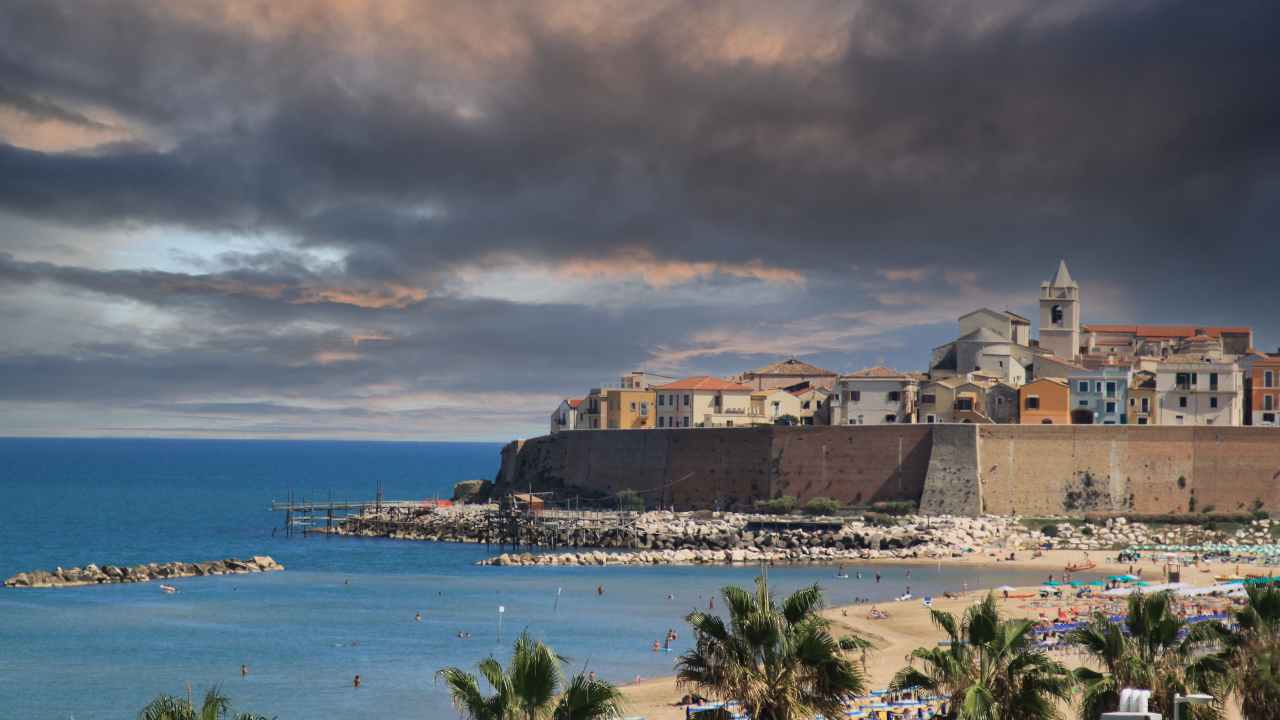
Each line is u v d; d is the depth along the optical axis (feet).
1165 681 209.46
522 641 189.57
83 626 516.73
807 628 197.06
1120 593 509.35
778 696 193.98
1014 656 207.00
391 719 359.05
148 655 455.22
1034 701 202.39
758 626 195.83
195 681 410.93
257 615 541.34
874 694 303.07
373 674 419.33
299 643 475.31
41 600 588.91
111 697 390.63
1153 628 218.59
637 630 494.18
